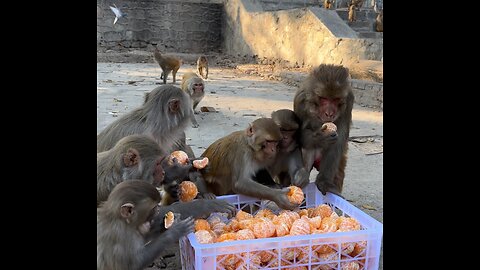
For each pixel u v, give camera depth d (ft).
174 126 7.48
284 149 7.01
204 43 38.29
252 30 32.48
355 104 17.37
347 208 6.50
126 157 5.97
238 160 6.83
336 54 22.45
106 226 5.26
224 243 5.31
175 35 37.76
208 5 37.91
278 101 17.70
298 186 6.88
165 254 6.62
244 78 25.32
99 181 6.03
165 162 6.55
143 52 35.35
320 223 6.03
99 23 36.40
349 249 5.65
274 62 29.40
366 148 11.17
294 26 26.78
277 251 5.49
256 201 6.89
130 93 18.61
